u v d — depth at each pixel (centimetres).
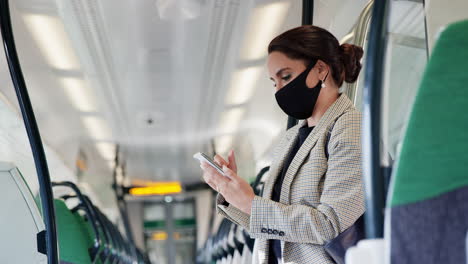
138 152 1381
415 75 291
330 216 206
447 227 119
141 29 654
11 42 356
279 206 215
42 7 584
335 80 232
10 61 354
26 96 355
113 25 639
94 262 594
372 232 142
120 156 1408
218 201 247
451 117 116
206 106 1002
